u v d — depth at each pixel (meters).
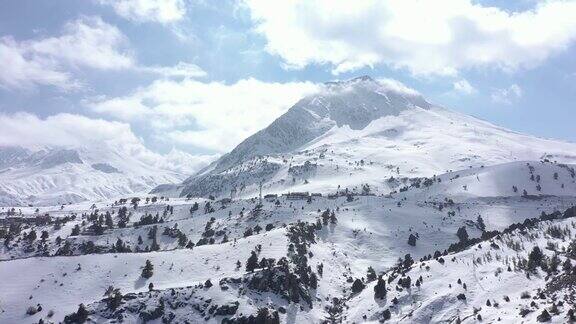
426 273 190.25
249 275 194.75
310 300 191.38
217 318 173.62
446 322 155.88
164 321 172.12
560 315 133.38
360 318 174.88
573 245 181.62
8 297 187.25
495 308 153.25
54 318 173.38
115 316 172.38
